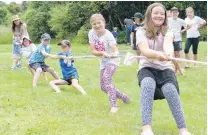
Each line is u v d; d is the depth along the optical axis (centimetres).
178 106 408
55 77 793
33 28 3381
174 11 962
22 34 1001
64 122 495
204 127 482
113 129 467
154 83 411
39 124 483
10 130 463
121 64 1096
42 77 868
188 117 528
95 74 932
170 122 504
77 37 2878
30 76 882
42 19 3356
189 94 683
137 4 2897
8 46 2273
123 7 2880
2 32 3338
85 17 2992
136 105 604
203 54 1405
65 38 3058
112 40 577
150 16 428
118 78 859
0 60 1245
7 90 702
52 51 1761
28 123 489
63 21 3056
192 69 1008
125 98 609
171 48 422
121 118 522
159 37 434
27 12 3434
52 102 608
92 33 582
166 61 429
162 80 420
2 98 632
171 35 435
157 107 583
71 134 447
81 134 447
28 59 845
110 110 570
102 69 587
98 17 576
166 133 458
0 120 505
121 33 2772
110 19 2914
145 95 406
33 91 695
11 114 536
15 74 904
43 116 524
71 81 714
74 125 482
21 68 1023
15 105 586
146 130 401
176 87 414
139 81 420
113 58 582
